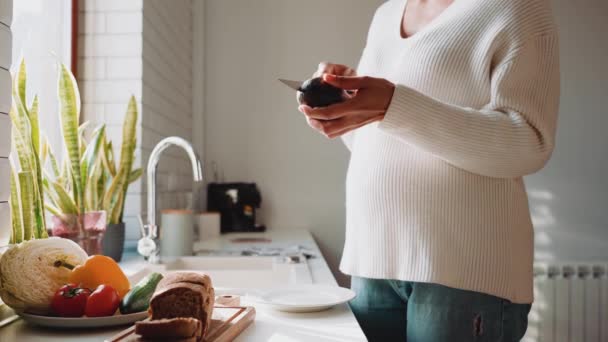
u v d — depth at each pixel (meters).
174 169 2.37
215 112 2.92
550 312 2.87
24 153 1.01
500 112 0.83
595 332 2.86
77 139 1.33
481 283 0.85
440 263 0.85
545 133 0.84
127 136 1.55
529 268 0.93
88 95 1.81
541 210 2.95
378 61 1.06
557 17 2.97
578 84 2.95
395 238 0.90
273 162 2.92
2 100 0.87
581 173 2.94
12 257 0.84
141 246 1.49
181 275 0.78
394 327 0.99
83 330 0.82
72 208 1.28
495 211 0.87
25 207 0.98
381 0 2.93
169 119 2.28
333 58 2.93
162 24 2.14
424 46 0.92
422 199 0.88
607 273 2.86
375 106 0.79
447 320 0.86
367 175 0.94
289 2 2.94
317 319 0.89
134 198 1.82
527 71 0.85
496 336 0.88
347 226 1.03
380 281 0.98
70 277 0.88
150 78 1.94
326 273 1.44
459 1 0.93
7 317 0.87
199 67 2.86
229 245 2.10
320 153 2.93
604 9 2.95
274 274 1.54
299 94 0.82
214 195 2.70
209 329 0.76
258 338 0.78
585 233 2.94
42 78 1.60
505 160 0.82
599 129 2.95
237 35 2.94
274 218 2.91
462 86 0.89
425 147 0.82
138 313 0.84
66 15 1.75
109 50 1.81
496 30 0.85
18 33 1.46
